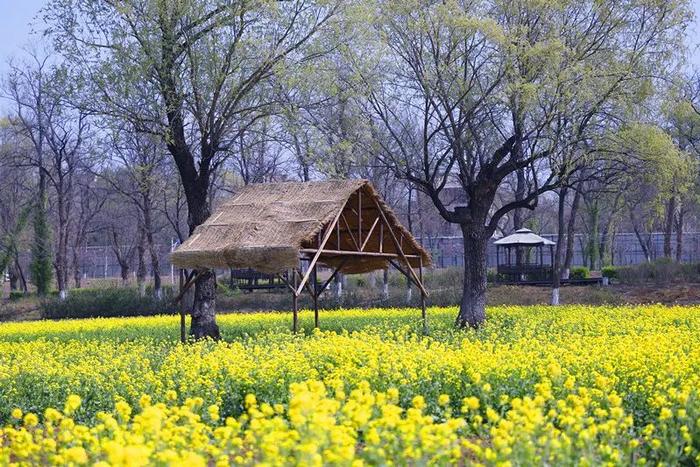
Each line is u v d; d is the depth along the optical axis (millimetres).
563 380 12180
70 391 14211
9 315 44719
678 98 28109
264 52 24250
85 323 33125
